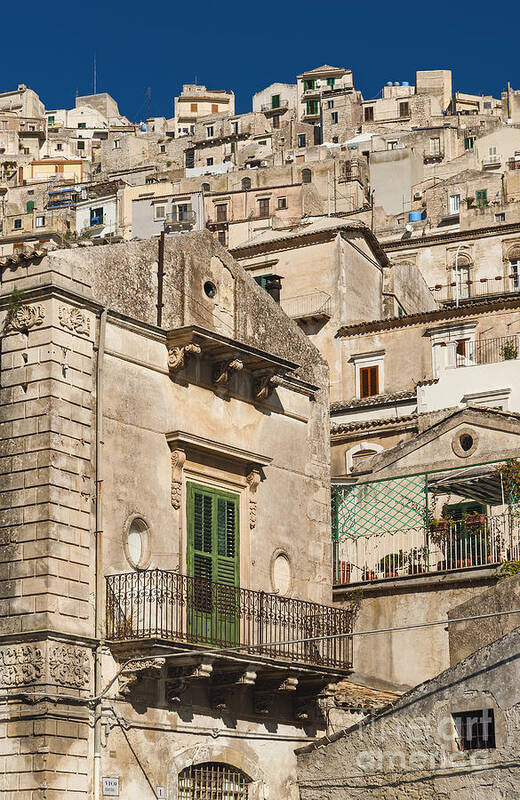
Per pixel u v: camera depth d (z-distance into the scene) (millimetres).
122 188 119438
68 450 26234
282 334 32969
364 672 33688
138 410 28062
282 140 154250
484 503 36250
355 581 35219
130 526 27422
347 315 55969
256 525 30750
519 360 48906
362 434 51000
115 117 199250
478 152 111000
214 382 30125
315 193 96875
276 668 28797
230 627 28859
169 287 29484
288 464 32281
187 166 160000
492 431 36938
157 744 27016
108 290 27938
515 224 82562
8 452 26234
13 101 190750
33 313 26594
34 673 24906
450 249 84250
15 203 134875
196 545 28875
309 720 31156
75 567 25875
